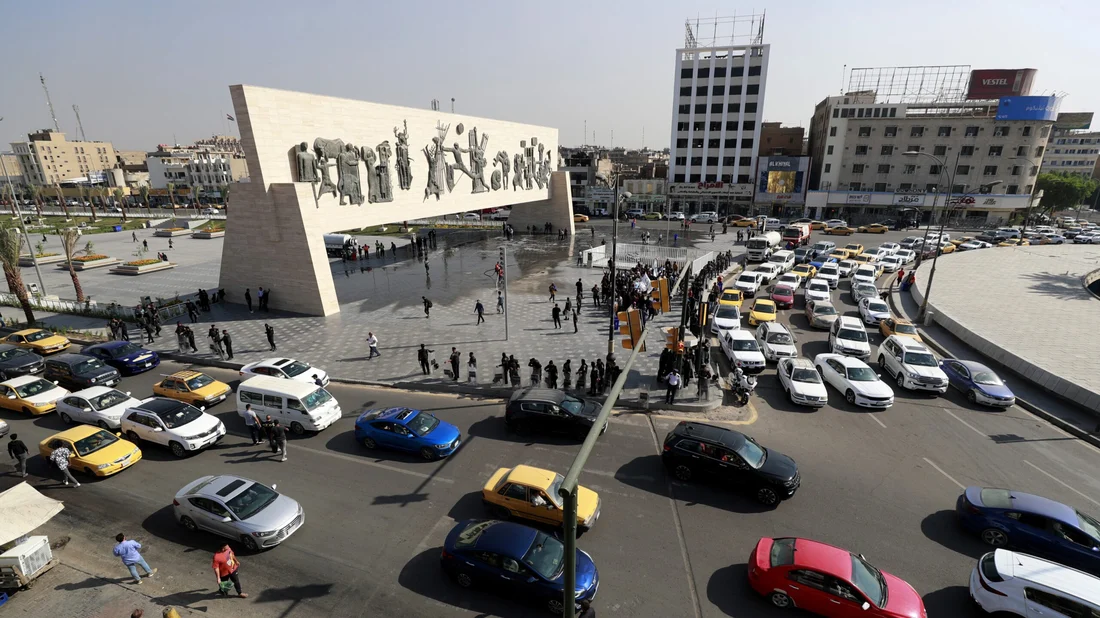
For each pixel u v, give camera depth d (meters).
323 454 17.34
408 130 40.22
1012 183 71.94
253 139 30.14
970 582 11.41
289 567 12.26
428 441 16.86
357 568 12.23
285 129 31.36
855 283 38.00
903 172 76.44
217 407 21.12
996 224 74.31
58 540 13.11
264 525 12.68
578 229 74.19
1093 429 19.08
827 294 34.38
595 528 13.66
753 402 21.39
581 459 5.93
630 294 34.44
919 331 30.72
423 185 42.41
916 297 36.91
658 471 16.33
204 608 11.02
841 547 13.02
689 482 15.75
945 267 47.38
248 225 33.44
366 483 15.65
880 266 47.78
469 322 31.67
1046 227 71.75
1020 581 10.44
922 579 12.03
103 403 19.17
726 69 83.06
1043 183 86.31
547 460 16.91
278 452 17.44
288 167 32.03
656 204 90.12
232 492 13.30
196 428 17.45
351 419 19.86
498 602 11.28
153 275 45.91
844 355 24.92
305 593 11.47
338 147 33.97
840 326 27.09
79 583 11.80
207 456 17.28
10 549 11.70
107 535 13.43
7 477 16.06
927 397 22.02
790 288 37.09
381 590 11.57
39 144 153.50
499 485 13.98
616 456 17.19
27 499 12.02
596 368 21.38
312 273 32.59
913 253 52.06
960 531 13.65
